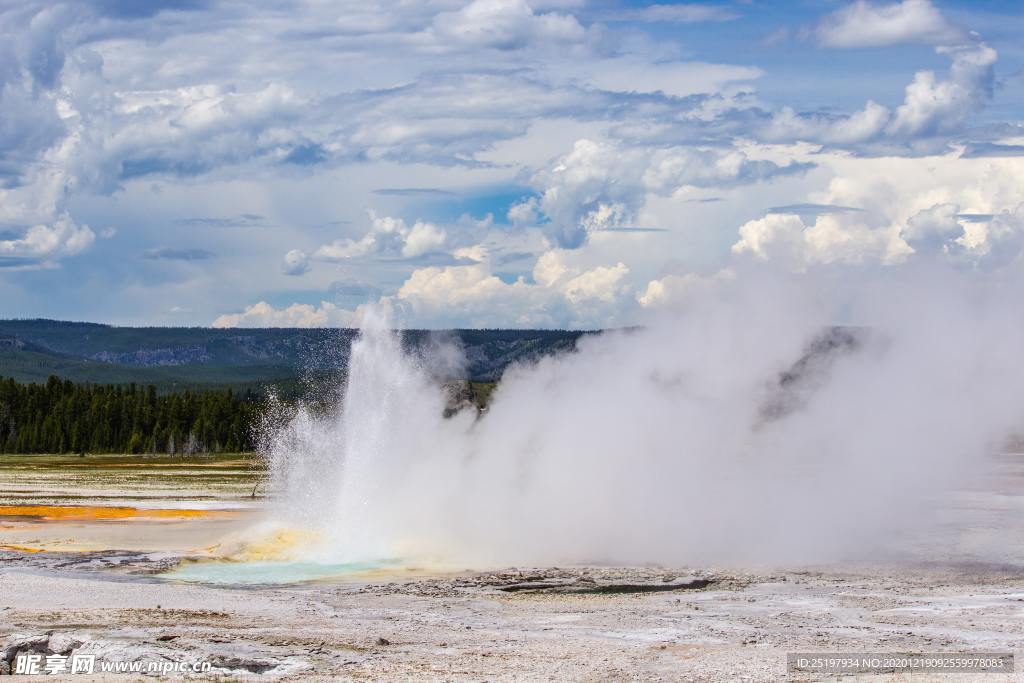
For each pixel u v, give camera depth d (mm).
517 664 23469
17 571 38438
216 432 164500
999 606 30953
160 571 38969
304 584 36281
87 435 168000
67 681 21641
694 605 31641
